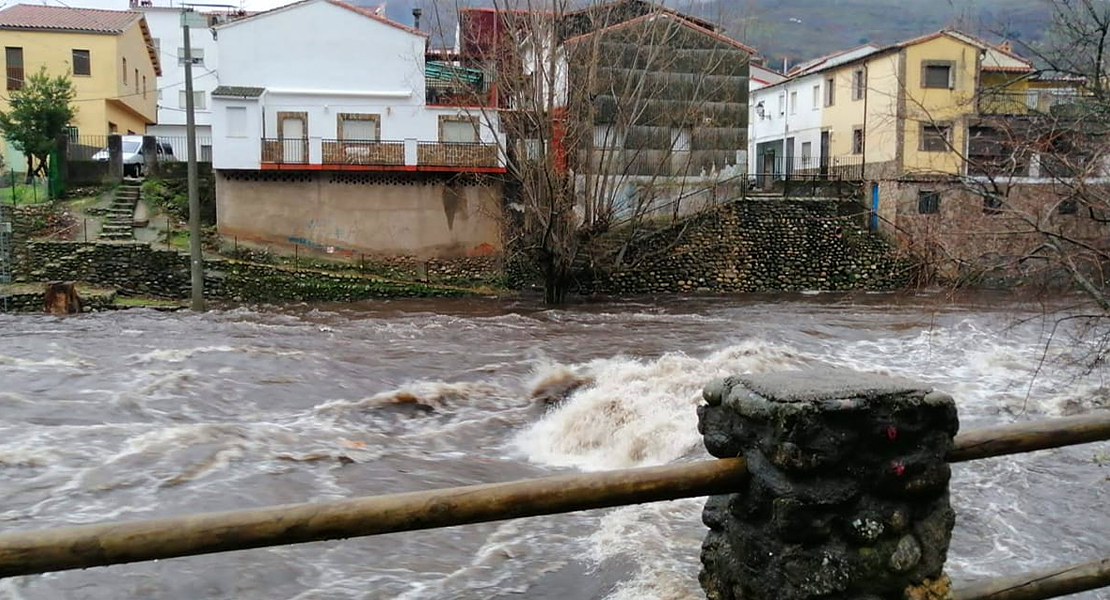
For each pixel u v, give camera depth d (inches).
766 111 1868.8
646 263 1234.6
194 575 254.7
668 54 1236.5
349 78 1229.7
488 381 551.2
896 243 1266.0
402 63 1235.2
